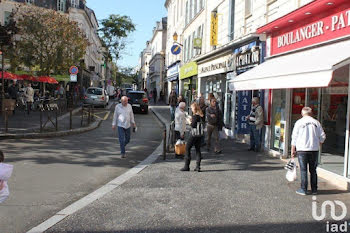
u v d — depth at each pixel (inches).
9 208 211.8
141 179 287.9
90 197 236.2
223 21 666.2
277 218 205.2
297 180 298.4
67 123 666.8
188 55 1050.7
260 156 413.1
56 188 257.6
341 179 280.8
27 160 345.7
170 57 1536.7
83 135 546.9
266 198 244.1
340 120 320.5
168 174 308.7
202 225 191.6
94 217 199.9
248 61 512.1
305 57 331.6
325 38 332.5
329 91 340.5
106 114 946.1
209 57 741.9
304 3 370.6
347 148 281.9
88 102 1131.9
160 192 252.1
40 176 288.0
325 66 247.4
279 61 389.1
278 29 423.2
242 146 493.7
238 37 569.0
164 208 217.9
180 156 386.6
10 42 758.5
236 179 296.5
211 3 765.9
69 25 1069.8
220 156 409.1
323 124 350.3
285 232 184.9
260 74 363.3
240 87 403.2
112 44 1779.0
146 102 1053.8
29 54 1032.2
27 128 551.5
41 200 229.5
